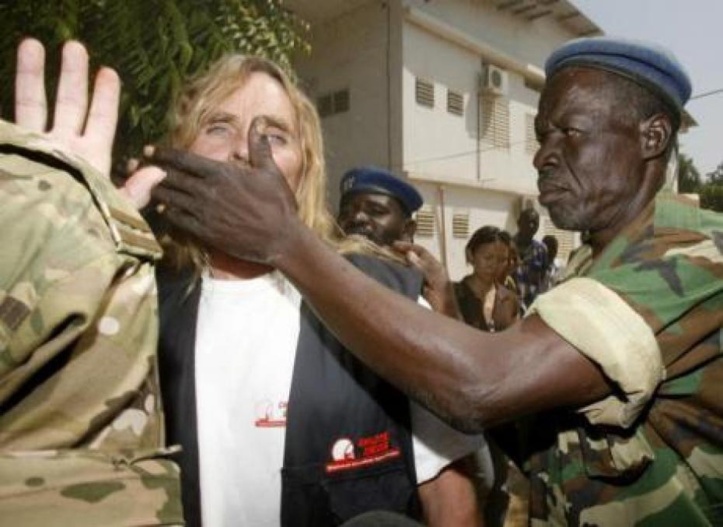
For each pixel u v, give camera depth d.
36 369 0.64
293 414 1.25
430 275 2.15
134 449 0.70
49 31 3.24
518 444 1.39
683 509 1.09
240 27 3.77
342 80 12.19
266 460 1.26
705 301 1.06
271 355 1.31
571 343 1.01
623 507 1.14
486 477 1.74
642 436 1.11
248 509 1.25
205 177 1.06
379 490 1.27
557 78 1.30
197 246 1.41
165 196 1.10
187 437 1.26
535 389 1.01
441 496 1.38
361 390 1.28
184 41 3.29
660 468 1.11
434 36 12.23
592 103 1.24
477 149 13.41
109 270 0.69
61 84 0.84
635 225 1.20
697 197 1.22
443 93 12.45
